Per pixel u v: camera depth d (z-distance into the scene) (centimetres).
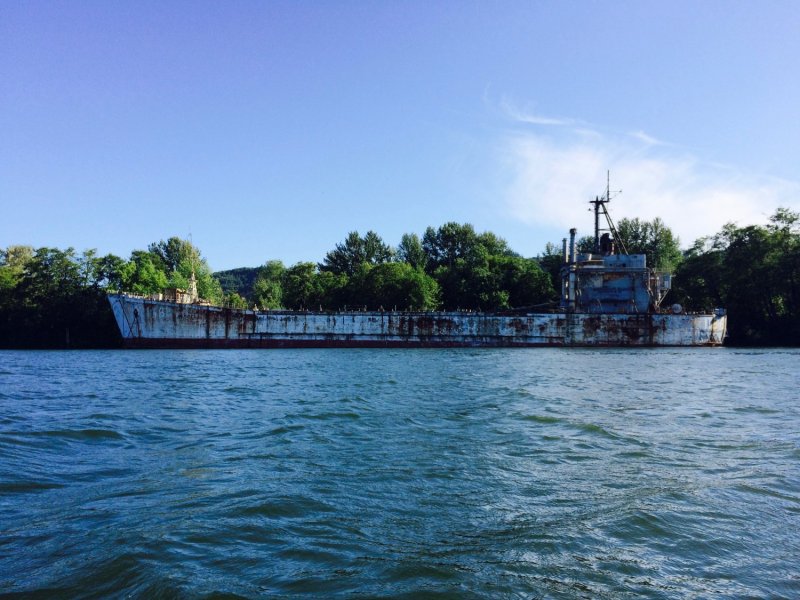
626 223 14350
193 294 9762
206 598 916
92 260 10762
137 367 5469
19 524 1242
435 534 1193
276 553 1095
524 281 12250
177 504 1370
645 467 1691
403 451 1897
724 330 9200
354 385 3800
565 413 2609
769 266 9669
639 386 3694
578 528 1218
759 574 1015
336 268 16512
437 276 12875
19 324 10150
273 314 8862
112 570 1014
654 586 969
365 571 1020
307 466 1712
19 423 2430
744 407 2800
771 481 1539
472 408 2772
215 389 3641
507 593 943
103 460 1802
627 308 9238
